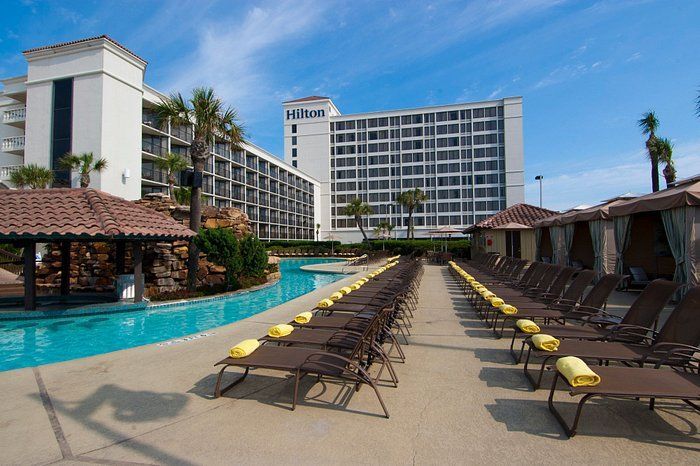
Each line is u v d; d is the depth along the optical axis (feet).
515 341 18.78
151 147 100.48
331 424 10.29
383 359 13.26
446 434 9.72
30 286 30.73
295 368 11.27
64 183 81.25
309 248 150.61
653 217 46.73
